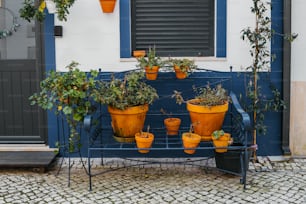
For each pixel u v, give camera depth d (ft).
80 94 13.25
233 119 15.31
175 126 14.65
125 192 13.09
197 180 14.01
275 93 15.15
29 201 12.51
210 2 15.70
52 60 15.61
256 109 15.03
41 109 16.10
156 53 15.90
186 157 15.96
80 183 13.85
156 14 15.79
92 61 15.56
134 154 16.01
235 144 14.23
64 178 14.32
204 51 15.90
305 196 12.60
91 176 13.62
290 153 15.64
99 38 15.47
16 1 15.93
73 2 14.51
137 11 15.80
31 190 13.32
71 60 15.56
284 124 15.58
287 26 15.03
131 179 14.16
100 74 15.56
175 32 15.84
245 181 13.17
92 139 14.21
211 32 15.81
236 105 13.78
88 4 15.31
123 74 15.46
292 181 13.76
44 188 13.47
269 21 14.43
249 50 15.35
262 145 15.88
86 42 15.48
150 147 13.91
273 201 12.30
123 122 14.02
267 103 15.34
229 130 15.56
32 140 16.34
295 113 15.81
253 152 15.53
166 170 14.99
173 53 15.90
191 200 12.46
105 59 15.55
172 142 14.93
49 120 15.92
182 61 14.58
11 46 16.11
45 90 13.66
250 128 12.87
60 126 15.90
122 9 15.37
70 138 14.29
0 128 16.48
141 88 14.24
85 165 15.47
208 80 15.49
